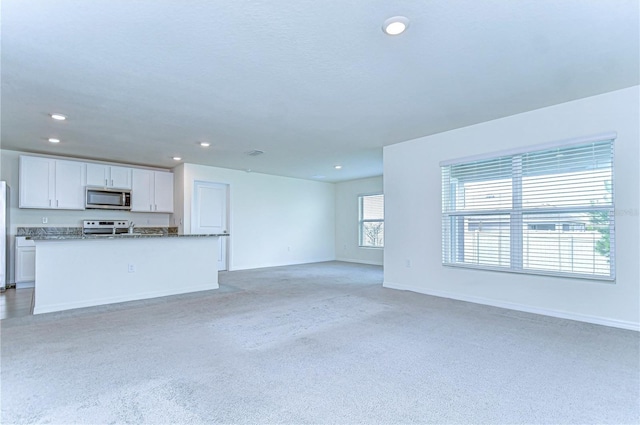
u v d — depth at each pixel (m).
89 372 2.19
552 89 3.10
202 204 6.84
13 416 1.69
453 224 4.41
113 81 2.89
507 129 3.86
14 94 3.14
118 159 6.14
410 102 3.42
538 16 2.01
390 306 3.94
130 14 1.95
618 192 3.12
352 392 1.94
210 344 2.71
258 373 2.19
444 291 4.46
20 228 5.40
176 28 2.11
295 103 3.44
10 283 5.16
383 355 2.48
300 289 5.03
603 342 2.71
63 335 2.93
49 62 2.54
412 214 4.86
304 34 2.19
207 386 2.01
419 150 4.77
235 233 7.26
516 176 3.80
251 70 2.70
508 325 3.18
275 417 1.69
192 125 4.15
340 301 4.21
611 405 1.80
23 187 5.21
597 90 3.13
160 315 3.59
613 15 2.00
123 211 6.46
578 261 3.35
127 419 1.67
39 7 1.87
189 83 2.94
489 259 4.02
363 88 3.07
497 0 1.87
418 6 1.91
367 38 2.24
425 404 1.82
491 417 1.70
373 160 6.29
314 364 2.33
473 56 2.49
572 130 3.38
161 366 2.29
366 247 8.52
